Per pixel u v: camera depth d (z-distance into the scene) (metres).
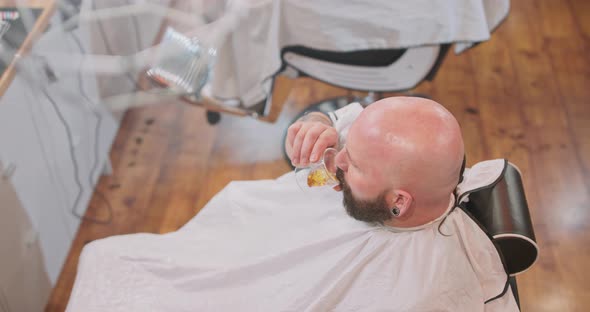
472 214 1.19
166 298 1.20
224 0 1.70
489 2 2.00
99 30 1.70
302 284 1.12
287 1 1.79
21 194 1.70
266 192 1.29
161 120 2.53
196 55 1.54
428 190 0.95
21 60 1.55
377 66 2.05
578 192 2.28
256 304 1.15
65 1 1.73
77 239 2.14
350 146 0.97
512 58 2.82
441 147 0.91
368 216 1.02
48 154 1.85
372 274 1.08
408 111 0.93
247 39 1.87
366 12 1.80
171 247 1.26
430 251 1.06
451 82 2.70
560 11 3.09
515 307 1.13
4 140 1.59
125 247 1.26
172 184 2.33
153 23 1.57
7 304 1.67
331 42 1.87
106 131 2.31
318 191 1.23
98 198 2.27
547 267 2.04
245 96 2.05
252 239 1.24
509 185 1.22
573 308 1.94
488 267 1.11
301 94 2.64
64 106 1.92
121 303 1.20
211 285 1.20
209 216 1.33
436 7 1.80
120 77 2.07
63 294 1.98
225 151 2.44
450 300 1.05
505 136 2.48
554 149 2.44
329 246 1.14
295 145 1.13
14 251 1.68
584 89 2.68
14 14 1.58
